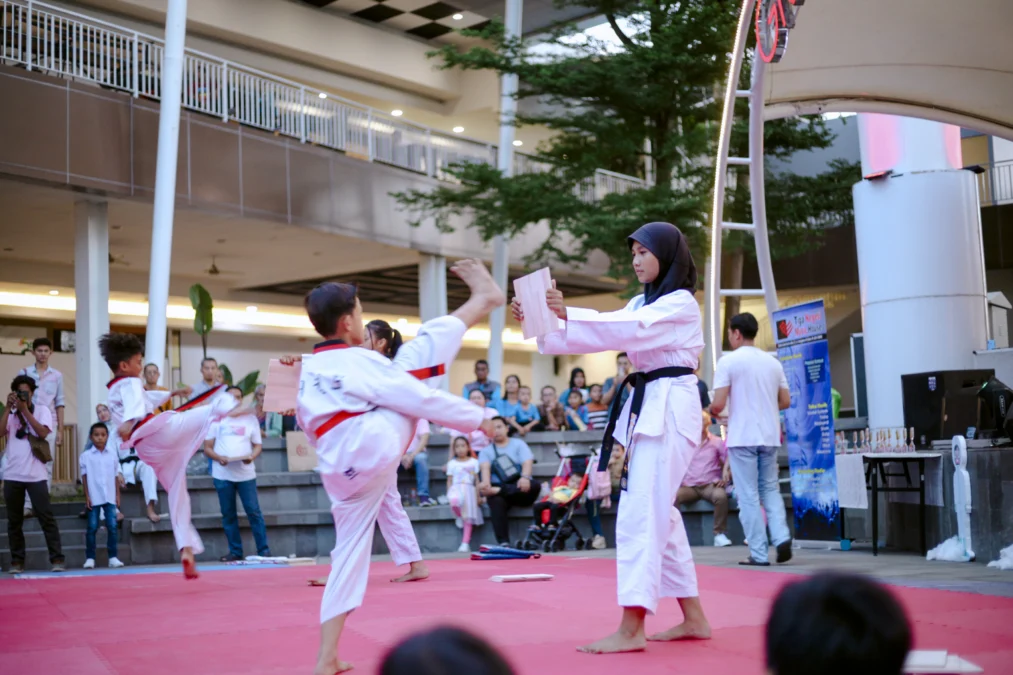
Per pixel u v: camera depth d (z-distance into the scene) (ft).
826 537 28.99
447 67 61.11
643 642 12.56
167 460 21.76
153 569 29.58
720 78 56.44
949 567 23.11
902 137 39.60
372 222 63.46
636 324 12.63
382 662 3.11
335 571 11.73
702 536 36.40
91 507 34.35
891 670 3.70
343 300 12.30
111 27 51.01
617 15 61.31
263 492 40.65
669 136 59.06
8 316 69.92
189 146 53.93
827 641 3.69
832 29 31.27
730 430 24.36
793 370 29.78
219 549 37.50
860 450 29.91
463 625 3.28
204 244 64.08
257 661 12.42
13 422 32.07
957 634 13.23
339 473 11.80
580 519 38.27
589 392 48.19
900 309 39.22
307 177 59.72
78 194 50.49
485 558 28.43
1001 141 80.28
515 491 36.68
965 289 39.01
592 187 66.74
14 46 50.14
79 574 26.96
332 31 80.38
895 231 39.37
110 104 50.75
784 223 71.00
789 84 34.60
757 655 12.10
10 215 54.44
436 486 41.73
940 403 28.78
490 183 59.21
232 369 82.48
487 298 12.59
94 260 51.47
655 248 13.26
